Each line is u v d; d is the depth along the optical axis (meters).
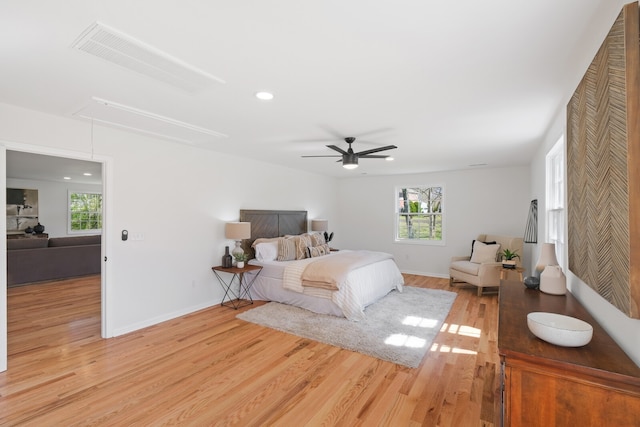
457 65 1.97
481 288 5.12
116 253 3.52
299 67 2.00
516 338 1.39
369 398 2.32
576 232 1.92
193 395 2.35
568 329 1.35
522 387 1.25
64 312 4.26
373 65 1.97
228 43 1.71
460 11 1.43
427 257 6.87
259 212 5.45
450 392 2.39
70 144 3.13
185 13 1.45
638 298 1.10
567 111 2.19
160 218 3.96
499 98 2.52
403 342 3.30
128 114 2.96
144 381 2.54
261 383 2.52
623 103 1.14
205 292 4.54
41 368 2.74
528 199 5.82
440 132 3.54
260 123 3.24
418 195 7.09
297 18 1.48
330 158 5.26
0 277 2.68
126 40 1.69
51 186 8.90
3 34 1.63
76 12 1.44
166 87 2.33
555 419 1.20
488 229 6.19
